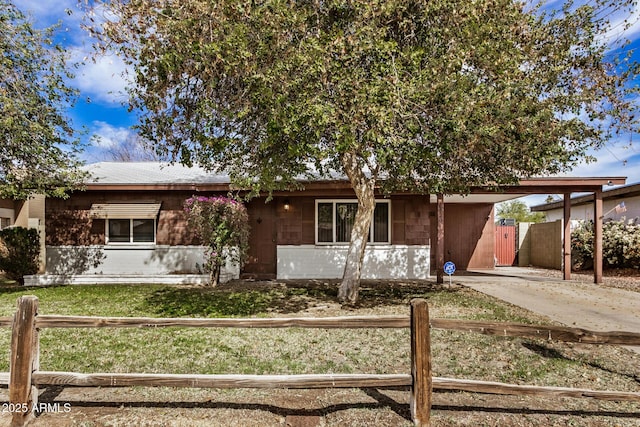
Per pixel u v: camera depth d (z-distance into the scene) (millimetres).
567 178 9648
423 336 2844
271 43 4398
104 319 2975
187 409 3080
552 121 4895
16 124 7285
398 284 9805
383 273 10969
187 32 4285
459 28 4742
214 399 3256
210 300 7527
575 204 16047
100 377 2906
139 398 3264
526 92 4770
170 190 10602
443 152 5219
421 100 4633
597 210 9984
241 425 2854
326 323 2961
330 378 2889
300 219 11148
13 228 10195
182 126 5305
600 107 5414
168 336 5051
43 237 11859
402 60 4973
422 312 2852
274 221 11820
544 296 8031
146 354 4340
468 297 7871
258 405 3152
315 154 4879
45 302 7434
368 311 6566
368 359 4207
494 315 6215
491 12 4809
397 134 4668
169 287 9375
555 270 13547
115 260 10758
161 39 4480
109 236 10891
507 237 15734
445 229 13953
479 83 4812
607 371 3863
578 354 4355
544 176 9688
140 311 6590
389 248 10977
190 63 4500
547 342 4762
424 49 5062
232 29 4297
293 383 2889
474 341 4801
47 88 8062
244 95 4820
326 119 4328
